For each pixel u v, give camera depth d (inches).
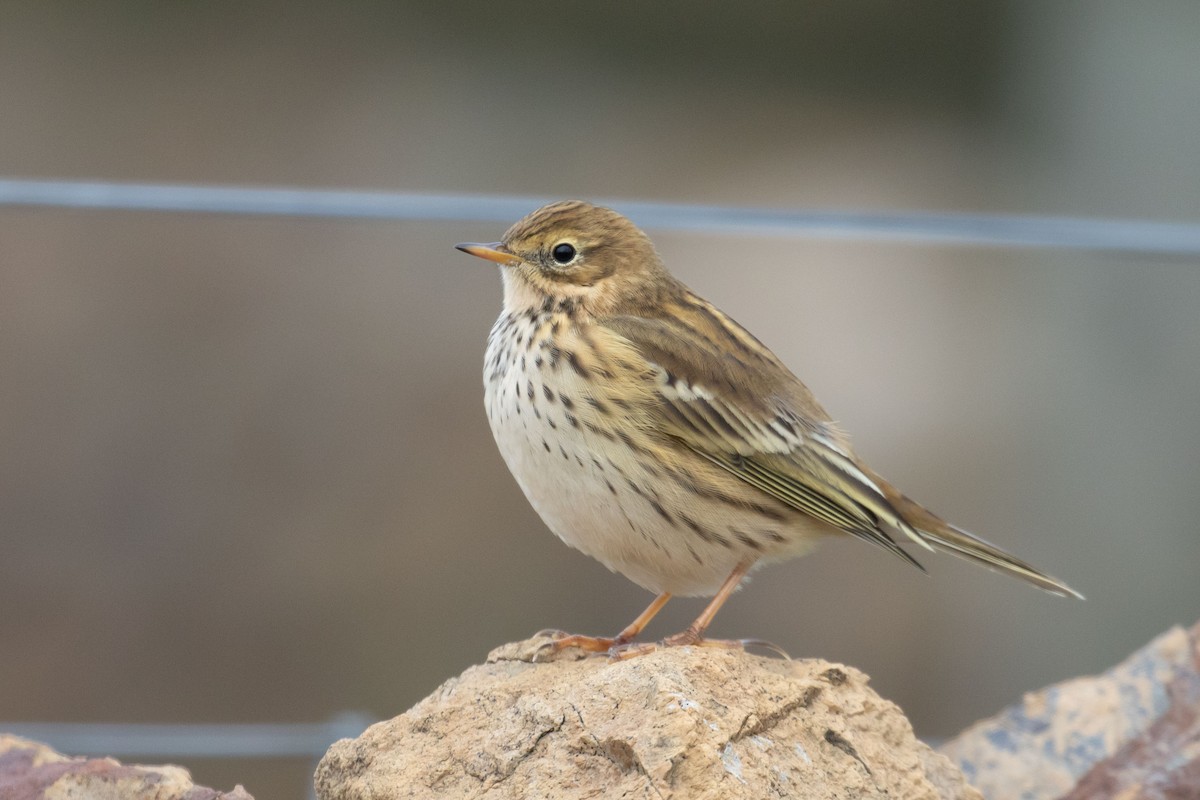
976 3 869.2
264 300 688.4
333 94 810.2
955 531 329.7
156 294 681.6
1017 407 702.5
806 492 309.1
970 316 725.3
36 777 251.6
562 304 314.7
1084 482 688.4
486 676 267.7
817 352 714.8
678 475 297.6
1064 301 719.7
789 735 239.8
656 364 302.7
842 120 858.8
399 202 423.2
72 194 413.1
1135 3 798.5
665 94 855.7
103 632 602.9
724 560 305.4
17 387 649.0
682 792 220.2
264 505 635.5
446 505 636.1
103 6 805.2
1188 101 790.5
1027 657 634.2
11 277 673.6
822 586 632.4
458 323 695.7
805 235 429.7
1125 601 654.5
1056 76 837.2
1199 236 441.7
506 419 300.4
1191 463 685.9
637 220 423.8
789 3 886.4
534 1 850.1
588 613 614.9
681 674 235.6
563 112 836.0
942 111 863.1
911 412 702.5
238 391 662.5
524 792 224.8
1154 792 295.0
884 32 888.9
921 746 263.3
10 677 589.9
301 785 491.8
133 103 784.9
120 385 657.6
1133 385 702.5
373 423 658.2
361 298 695.7
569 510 298.5
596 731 227.0
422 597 616.1
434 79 826.2
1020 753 308.0
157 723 592.7
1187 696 313.4
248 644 605.9
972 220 434.9
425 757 239.0
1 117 767.1
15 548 613.3
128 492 631.2
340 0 832.9
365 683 601.3
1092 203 804.0
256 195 418.9
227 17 818.2
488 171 806.5
